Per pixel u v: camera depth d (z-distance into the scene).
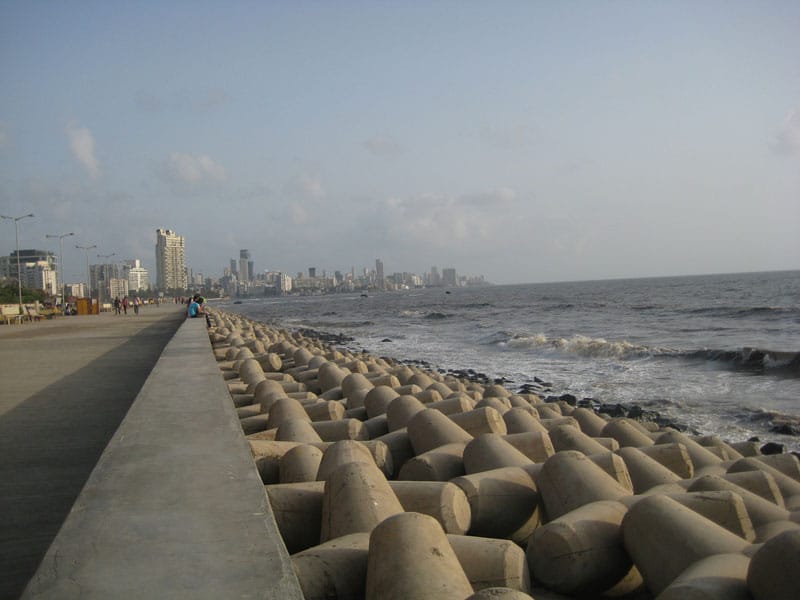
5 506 5.41
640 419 13.93
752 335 33.38
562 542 4.07
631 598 4.39
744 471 6.19
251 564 2.78
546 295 125.75
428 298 155.25
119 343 23.03
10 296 79.69
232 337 20.92
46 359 17.36
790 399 16.09
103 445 7.45
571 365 24.41
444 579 3.02
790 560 3.00
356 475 4.23
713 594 3.12
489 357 28.48
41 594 2.51
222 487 3.87
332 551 3.51
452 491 4.64
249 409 9.12
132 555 2.87
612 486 4.91
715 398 16.50
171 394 7.46
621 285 184.50
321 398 11.01
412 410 7.93
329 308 111.94
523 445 6.67
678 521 3.88
